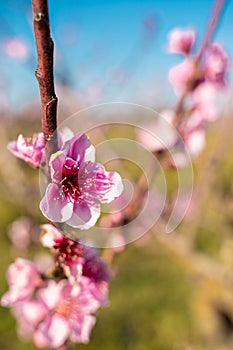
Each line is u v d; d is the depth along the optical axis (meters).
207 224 0.71
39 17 0.23
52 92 0.25
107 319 0.73
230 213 0.69
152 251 0.78
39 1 0.23
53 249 0.30
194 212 0.63
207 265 0.61
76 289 0.33
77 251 0.30
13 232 0.86
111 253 0.38
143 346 0.69
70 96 0.71
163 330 0.71
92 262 0.32
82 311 0.35
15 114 1.00
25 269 0.36
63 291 0.33
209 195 0.65
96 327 0.71
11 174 0.82
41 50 0.24
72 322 0.35
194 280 0.74
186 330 0.70
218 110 0.40
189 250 0.63
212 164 0.58
